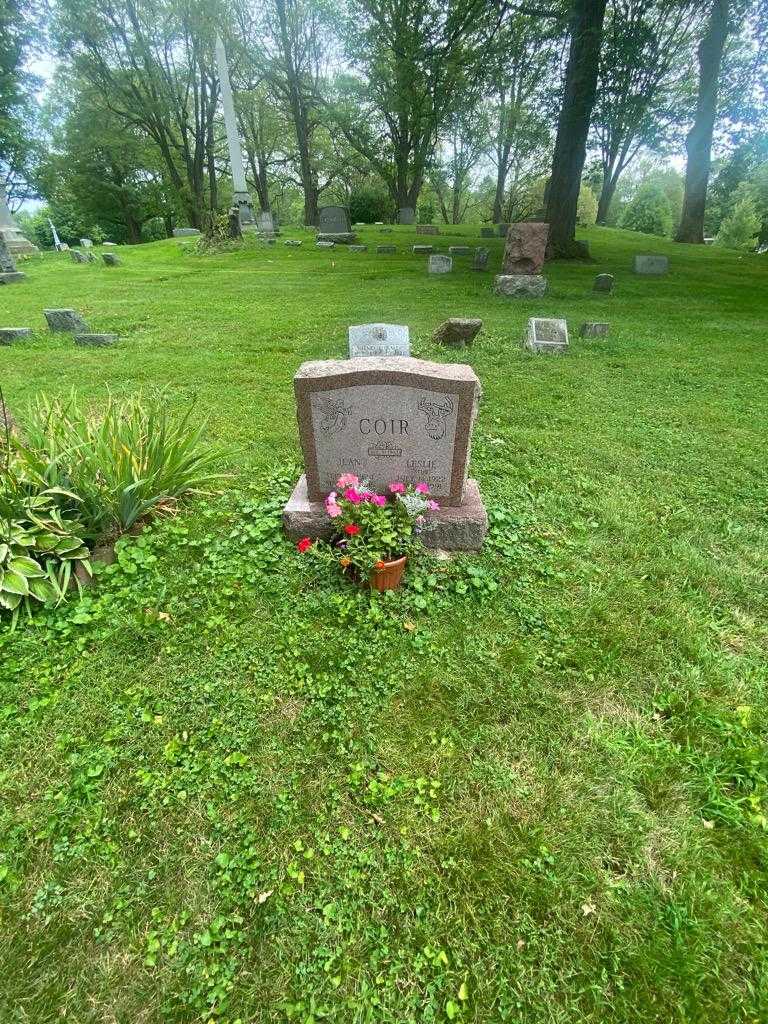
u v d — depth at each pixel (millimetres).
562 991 1680
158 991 1663
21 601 3037
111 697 2568
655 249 24109
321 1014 1614
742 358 8430
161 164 36906
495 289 13406
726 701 2617
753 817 2125
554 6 16766
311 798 2182
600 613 3104
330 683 2660
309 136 36688
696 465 4918
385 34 24750
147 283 15117
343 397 3363
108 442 3754
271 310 11352
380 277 15969
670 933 1802
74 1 25500
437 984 1684
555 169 18516
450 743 2393
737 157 28031
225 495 4223
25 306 11844
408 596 3191
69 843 2025
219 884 1910
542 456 5086
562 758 2336
